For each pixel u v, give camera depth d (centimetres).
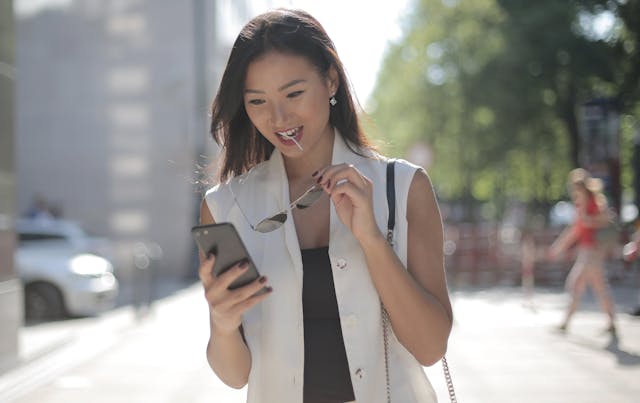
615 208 2166
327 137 280
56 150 2602
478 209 5384
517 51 2839
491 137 3272
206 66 2531
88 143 2597
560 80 2898
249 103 263
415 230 266
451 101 3391
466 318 1378
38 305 1448
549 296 1822
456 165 3650
